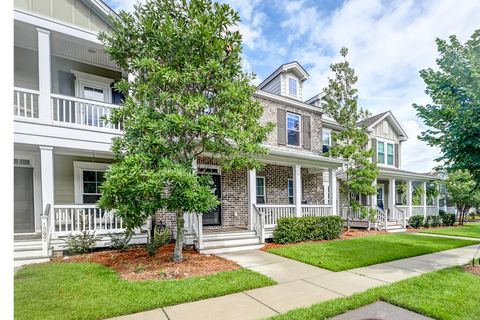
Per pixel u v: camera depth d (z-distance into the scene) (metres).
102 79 9.77
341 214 15.08
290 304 3.95
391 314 3.63
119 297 4.02
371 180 11.96
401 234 12.05
